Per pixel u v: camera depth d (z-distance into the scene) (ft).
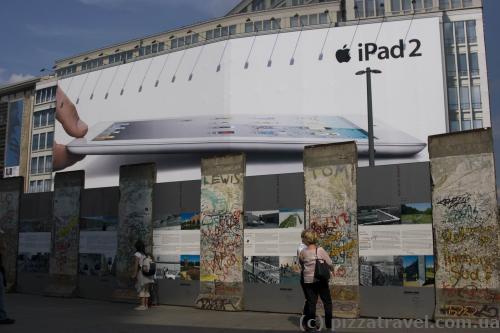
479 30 176.76
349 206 36.37
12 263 58.85
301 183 38.96
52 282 54.39
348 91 169.58
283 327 31.60
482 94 173.47
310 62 173.88
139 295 42.29
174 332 29.99
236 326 32.19
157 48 235.61
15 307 44.16
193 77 186.60
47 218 56.44
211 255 42.47
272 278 39.34
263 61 177.99
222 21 221.46
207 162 43.68
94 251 51.31
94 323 34.04
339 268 36.14
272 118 173.88
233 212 41.73
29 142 243.19
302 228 38.50
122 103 200.75
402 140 163.02
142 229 47.16
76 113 212.23
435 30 165.68
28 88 253.24
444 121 161.27
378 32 170.19
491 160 31.50
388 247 34.76
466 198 32.09
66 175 54.75
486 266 30.96
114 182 196.24
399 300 33.91
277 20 213.46
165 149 184.14
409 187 34.50
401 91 165.58
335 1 208.23
